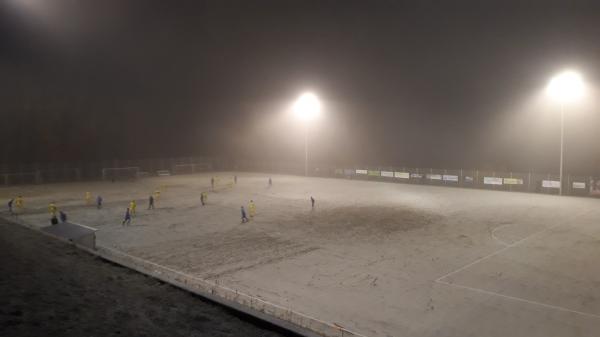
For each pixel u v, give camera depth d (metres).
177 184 63.16
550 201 45.47
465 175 57.41
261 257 25.80
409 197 49.34
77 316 9.39
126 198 49.47
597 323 16.53
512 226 33.69
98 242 29.39
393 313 17.55
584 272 22.62
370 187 58.75
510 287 20.52
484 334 15.66
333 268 23.62
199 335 9.28
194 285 20.31
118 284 12.59
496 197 48.66
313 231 32.59
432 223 35.09
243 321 10.70
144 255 26.22
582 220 35.59
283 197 49.91
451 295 19.55
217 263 24.56
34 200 48.00
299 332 9.96
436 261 24.80
